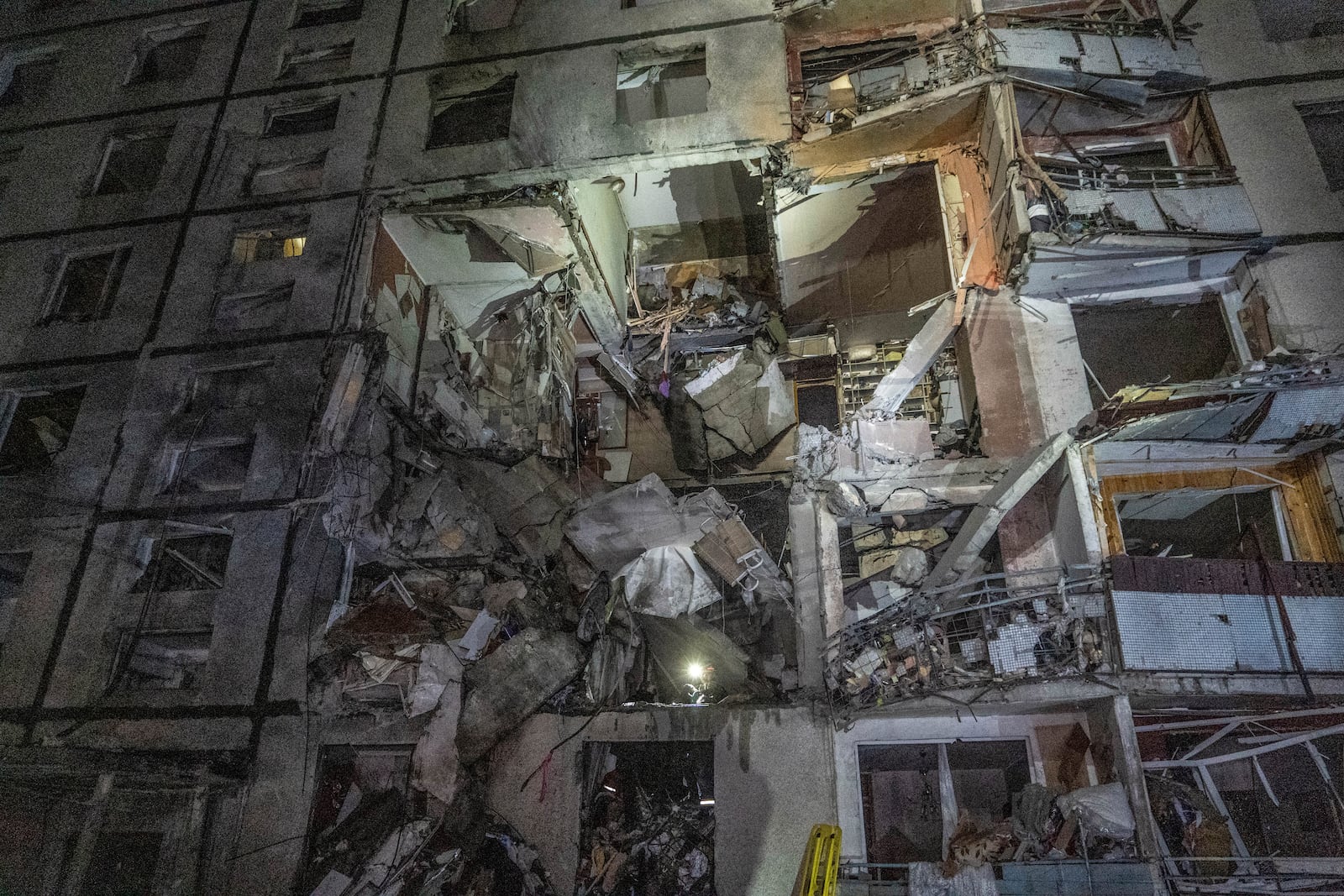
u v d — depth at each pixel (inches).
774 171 760.3
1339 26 738.2
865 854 527.8
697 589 674.8
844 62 814.5
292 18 932.6
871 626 576.7
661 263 935.0
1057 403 657.6
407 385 761.6
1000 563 640.4
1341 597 512.1
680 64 837.2
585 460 905.5
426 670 585.6
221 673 613.3
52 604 661.9
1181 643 507.2
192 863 542.6
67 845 520.4
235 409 722.2
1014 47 696.4
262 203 813.2
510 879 552.7
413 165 789.9
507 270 825.5
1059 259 646.5
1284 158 681.0
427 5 893.2
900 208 818.8
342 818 577.3
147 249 817.5
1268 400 550.3
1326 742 543.5
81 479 710.5
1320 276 634.2
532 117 794.2
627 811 610.2
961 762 608.7
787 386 864.3
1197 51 730.8
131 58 951.6
